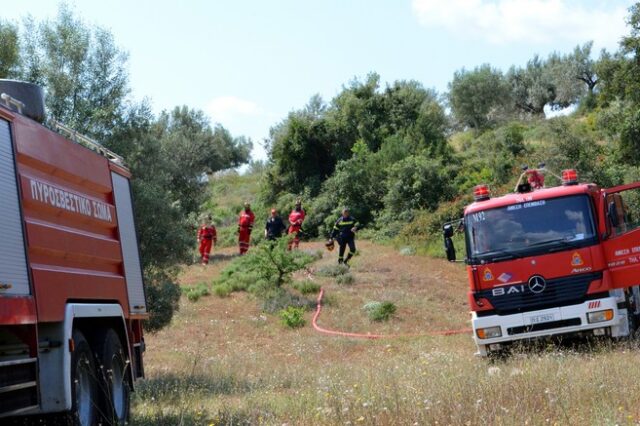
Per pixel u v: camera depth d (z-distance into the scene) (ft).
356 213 157.89
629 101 141.49
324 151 188.55
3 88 28.63
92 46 61.16
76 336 27.91
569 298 46.50
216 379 49.49
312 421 28.96
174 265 62.75
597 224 46.91
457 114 266.16
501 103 265.75
